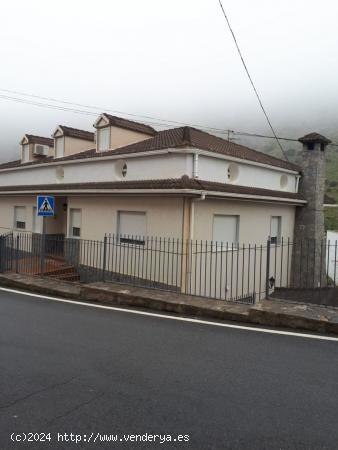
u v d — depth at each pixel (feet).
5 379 14.08
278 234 53.42
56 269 45.85
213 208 40.29
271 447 10.02
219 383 13.76
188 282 37.32
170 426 10.94
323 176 57.57
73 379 14.08
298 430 10.80
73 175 52.03
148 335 19.52
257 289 47.62
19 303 27.68
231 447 10.00
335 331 19.60
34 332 20.11
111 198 44.57
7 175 68.54
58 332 20.08
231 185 42.68
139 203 41.37
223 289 42.37
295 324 20.56
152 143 46.68
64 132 59.06
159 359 16.12
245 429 10.82
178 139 42.96
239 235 44.29
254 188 46.83
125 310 25.22
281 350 17.21
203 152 38.65
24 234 60.70
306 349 17.34
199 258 38.78
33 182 60.85
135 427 10.87
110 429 10.77
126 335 19.54
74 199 49.96
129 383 13.75
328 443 10.21
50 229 57.62
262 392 13.08
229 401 12.42
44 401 12.38
